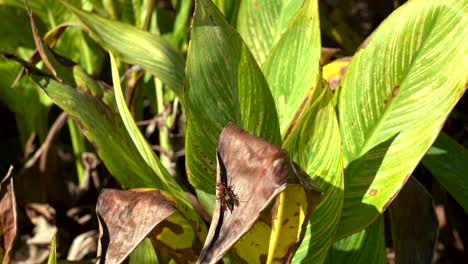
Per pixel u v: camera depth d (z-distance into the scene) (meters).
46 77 1.09
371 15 1.65
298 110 1.04
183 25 1.34
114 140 1.06
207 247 0.83
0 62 1.42
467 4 0.94
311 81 1.03
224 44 1.00
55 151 1.40
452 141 1.11
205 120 0.98
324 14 1.38
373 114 0.98
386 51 0.98
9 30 1.43
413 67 0.97
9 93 1.48
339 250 1.04
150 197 0.92
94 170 1.41
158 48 1.16
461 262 1.28
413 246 1.05
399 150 0.96
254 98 1.00
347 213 0.96
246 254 0.92
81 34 1.41
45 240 1.42
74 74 1.13
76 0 1.42
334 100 1.02
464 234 1.31
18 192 1.42
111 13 1.38
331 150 0.94
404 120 0.97
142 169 1.05
